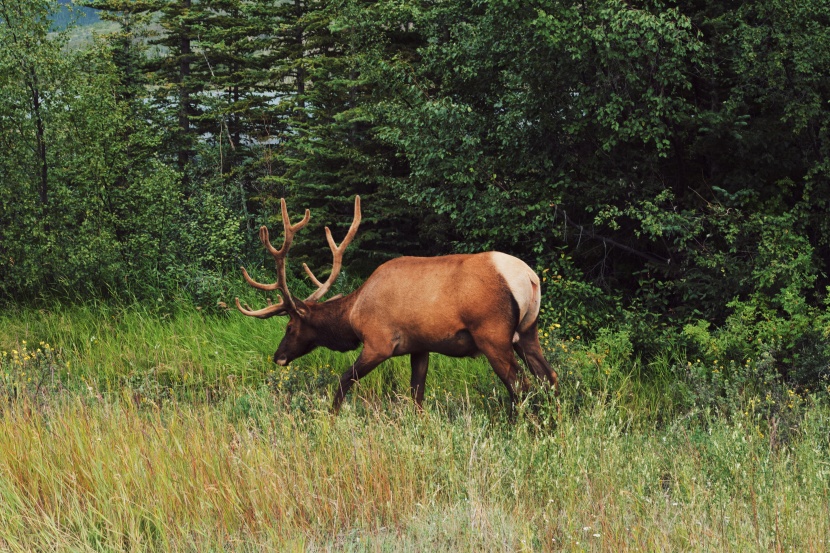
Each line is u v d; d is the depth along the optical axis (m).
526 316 14.89
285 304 16.39
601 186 21.69
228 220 28.02
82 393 15.34
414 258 15.33
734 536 9.38
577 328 20.59
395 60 27.27
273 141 42.75
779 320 18.41
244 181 39.59
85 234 26.41
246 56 42.78
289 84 41.94
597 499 10.55
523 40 20.77
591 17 19.73
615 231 23.25
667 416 16.61
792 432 13.95
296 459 11.34
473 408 14.68
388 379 18.80
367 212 29.78
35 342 22.89
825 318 18.28
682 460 11.98
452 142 22.33
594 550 9.24
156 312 24.39
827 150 20.19
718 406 15.73
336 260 17.25
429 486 10.94
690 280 20.81
